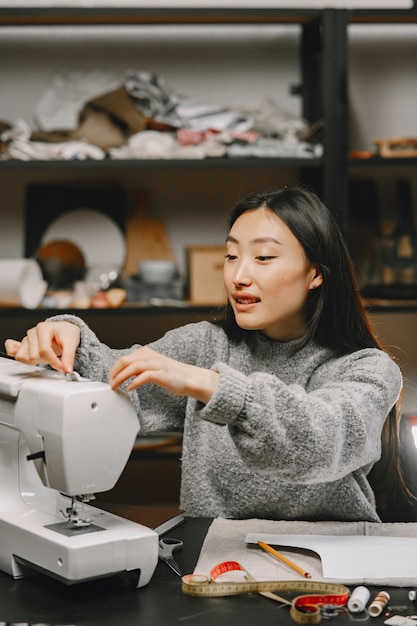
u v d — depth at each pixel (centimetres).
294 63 328
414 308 305
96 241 322
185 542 142
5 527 128
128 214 325
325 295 166
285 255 155
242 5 328
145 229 324
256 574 126
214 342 185
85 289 304
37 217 321
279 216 156
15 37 322
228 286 160
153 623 110
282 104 329
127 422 126
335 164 299
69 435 120
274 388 125
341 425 131
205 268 311
